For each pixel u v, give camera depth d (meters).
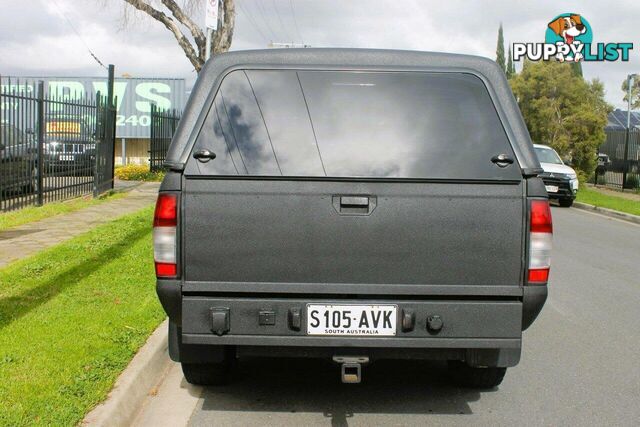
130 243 10.16
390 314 3.99
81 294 7.03
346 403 4.94
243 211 3.97
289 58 4.29
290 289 3.98
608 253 12.13
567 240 13.77
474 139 4.13
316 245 3.97
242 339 3.99
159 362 5.50
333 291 3.98
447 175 4.05
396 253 3.98
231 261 3.98
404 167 4.06
